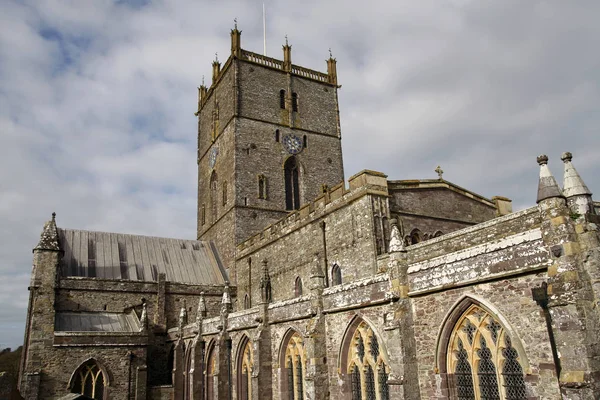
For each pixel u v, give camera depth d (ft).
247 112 247.91
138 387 177.88
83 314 199.31
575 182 61.77
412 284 83.25
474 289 71.92
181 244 254.27
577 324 55.67
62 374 171.32
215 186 267.39
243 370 144.66
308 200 250.16
